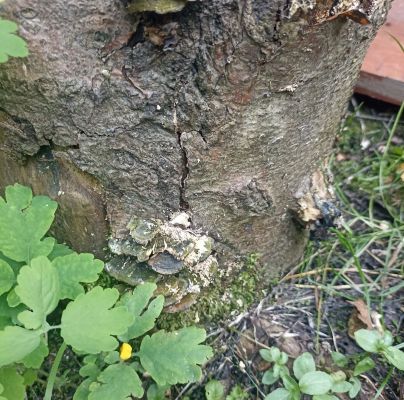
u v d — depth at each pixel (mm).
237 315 326
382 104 443
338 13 213
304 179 303
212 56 220
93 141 248
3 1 208
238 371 310
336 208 311
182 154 252
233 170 268
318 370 310
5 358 210
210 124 241
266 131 256
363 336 301
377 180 406
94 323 220
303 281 348
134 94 230
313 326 329
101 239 287
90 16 213
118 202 272
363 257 364
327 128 295
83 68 226
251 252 314
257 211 289
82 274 245
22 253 245
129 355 249
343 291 345
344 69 266
